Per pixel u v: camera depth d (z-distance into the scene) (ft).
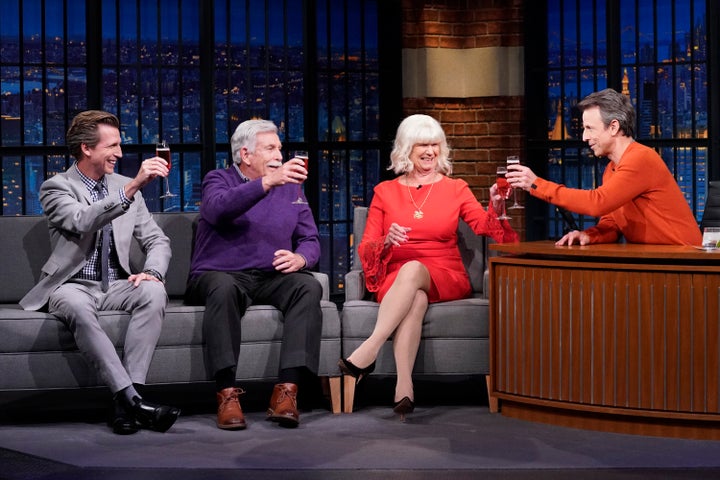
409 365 12.24
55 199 12.21
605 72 21.48
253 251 12.82
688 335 11.13
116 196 11.83
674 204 12.25
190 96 20.47
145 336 11.78
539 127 22.21
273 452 10.70
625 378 11.41
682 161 20.88
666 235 12.19
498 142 22.33
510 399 12.31
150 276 12.19
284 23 21.09
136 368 11.72
